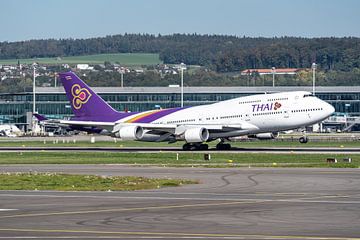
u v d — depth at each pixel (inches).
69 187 6840.6
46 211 5162.4
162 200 5782.5
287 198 5846.5
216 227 4404.5
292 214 4948.3
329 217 4808.1
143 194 6235.2
